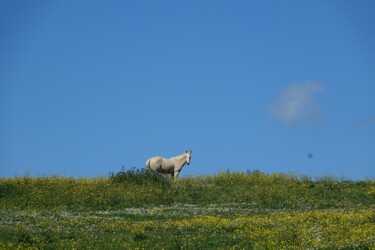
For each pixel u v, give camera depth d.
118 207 96.12
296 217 77.25
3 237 67.38
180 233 70.19
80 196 99.56
